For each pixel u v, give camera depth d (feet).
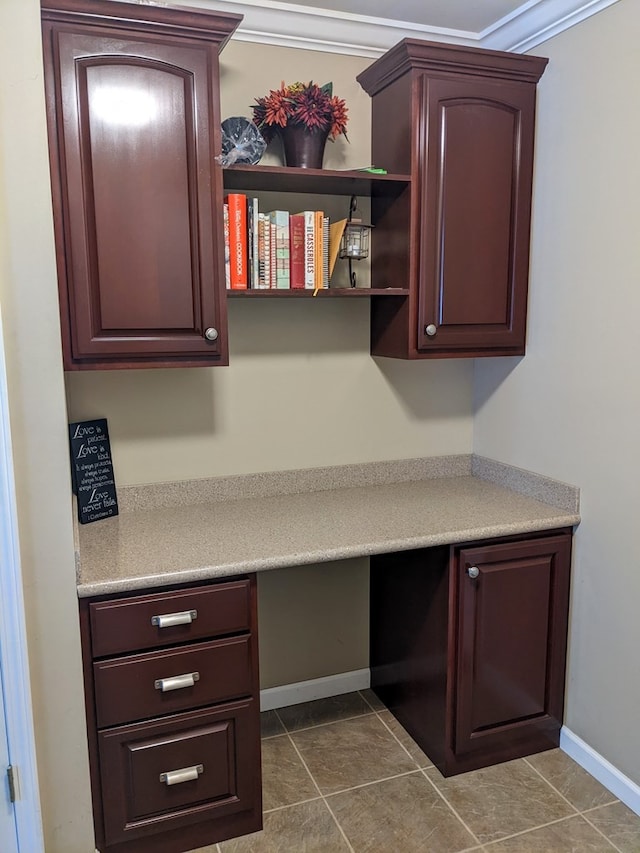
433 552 7.05
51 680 5.49
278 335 7.74
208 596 5.85
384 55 6.94
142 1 5.64
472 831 6.36
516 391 8.00
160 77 5.84
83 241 5.81
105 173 5.80
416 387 8.52
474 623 6.89
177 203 6.05
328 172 6.60
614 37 6.29
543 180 7.29
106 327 6.00
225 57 7.13
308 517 7.09
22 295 5.05
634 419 6.40
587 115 6.65
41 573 5.33
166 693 5.85
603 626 6.92
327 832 6.38
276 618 8.30
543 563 7.11
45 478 5.25
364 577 8.70
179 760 6.00
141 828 5.96
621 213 6.37
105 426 7.06
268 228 6.64
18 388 5.11
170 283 6.14
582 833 6.33
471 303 7.35
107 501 7.10
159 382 7.31
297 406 7.96
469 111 6.97
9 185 4.95
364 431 8.35
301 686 8.57
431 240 7.04
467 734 7.08
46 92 5.54
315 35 7.29
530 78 7.15
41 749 5.55
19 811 5.49
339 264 7.87
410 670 7.74
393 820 6.52
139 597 5.65
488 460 8.59
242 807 6.29
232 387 7.63
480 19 7.32
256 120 6.87
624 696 6.70
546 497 7.56
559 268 7.18
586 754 7.21
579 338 6.98
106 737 5.74
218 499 7.72
